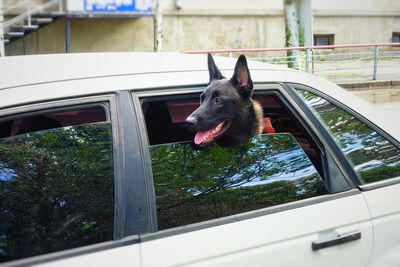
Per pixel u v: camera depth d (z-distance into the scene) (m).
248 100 2.28
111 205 1.71
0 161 1.88
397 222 2.14
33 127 1.92
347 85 11.28
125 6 13.77
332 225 1.98
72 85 1.86
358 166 2.21
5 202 1.82
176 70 2.19
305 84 2.33
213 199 1.97
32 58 2.20
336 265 1.97
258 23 15.84
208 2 15.24
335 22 16.55
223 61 2.63
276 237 1.86
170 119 2.46
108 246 1.62
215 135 2.23
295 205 1.99
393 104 9.79
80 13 13.38
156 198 1.84
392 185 2.22
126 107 1.88
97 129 1.84
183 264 1.67
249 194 2.05
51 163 1.87
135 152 1.80
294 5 12.34
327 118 2.27
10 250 1.63
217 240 1.76
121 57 2.27
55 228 1.73
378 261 2.09
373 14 16.91
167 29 14.91
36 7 13.02
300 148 2.23
